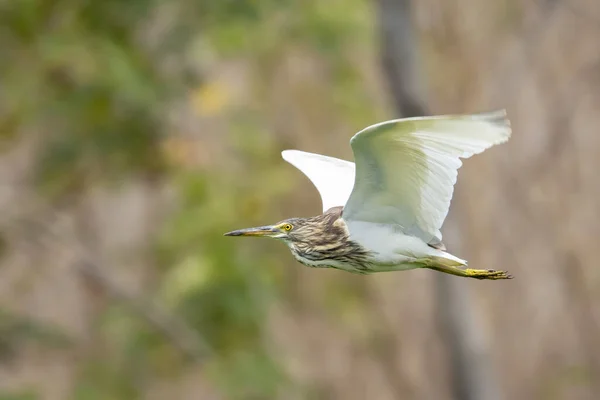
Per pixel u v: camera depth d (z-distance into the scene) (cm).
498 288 1920
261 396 1481
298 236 869
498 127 705
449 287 1652
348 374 1705
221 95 1487
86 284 1628
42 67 1428
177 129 1525
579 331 1941
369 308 1716
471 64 1761
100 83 1396
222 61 1644
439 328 1684
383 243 832
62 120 1478
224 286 1413
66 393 1578
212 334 1486
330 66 1647
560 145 1948
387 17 1550
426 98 1588
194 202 1475
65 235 1605
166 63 1502
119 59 1407
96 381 1561
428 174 768
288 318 1655
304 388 1588
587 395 1934
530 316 1928
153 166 1506
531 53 1925
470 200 1828
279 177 1534
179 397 1588
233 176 1516
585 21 1991
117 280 1614
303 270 1664
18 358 1568
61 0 1448
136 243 1650
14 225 1578
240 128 1555
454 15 1761
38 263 1653
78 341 1588
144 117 1461
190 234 1443
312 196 1589
